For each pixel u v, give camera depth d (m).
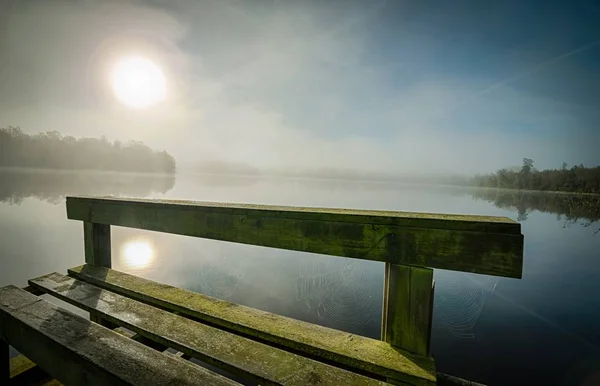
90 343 1.20
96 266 2.24
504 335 8.12
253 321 1.46
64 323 1.36
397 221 1.17
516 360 6.97
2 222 19.08
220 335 1.33
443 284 12.27
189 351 1.23
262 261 13.62
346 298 9.85
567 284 12.38
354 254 1.25
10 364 1.76
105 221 2.10
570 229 28.55
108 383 1.03
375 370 1.11
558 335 8.15
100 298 1.72
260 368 1.10
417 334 1.18
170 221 1.79
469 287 11.88
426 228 1.12
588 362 6.75
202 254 14.15
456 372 6.49
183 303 1.66
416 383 1.04
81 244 14.20
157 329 1.38
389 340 1.24
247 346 1.25
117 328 2.05
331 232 1.29
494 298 10.77
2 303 1.56
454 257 1.08
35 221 19.86
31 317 1.42
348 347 1.23
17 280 9.52
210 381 1.00
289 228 1.40
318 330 1.38
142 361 1.09
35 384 1.66
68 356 1.17
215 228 1.62
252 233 1.50
